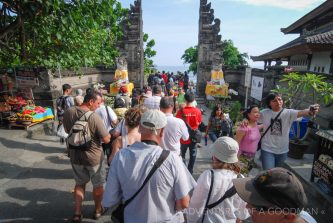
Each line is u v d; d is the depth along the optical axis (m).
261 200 1.35
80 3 5.97
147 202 2.12
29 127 8.33
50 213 4.20
